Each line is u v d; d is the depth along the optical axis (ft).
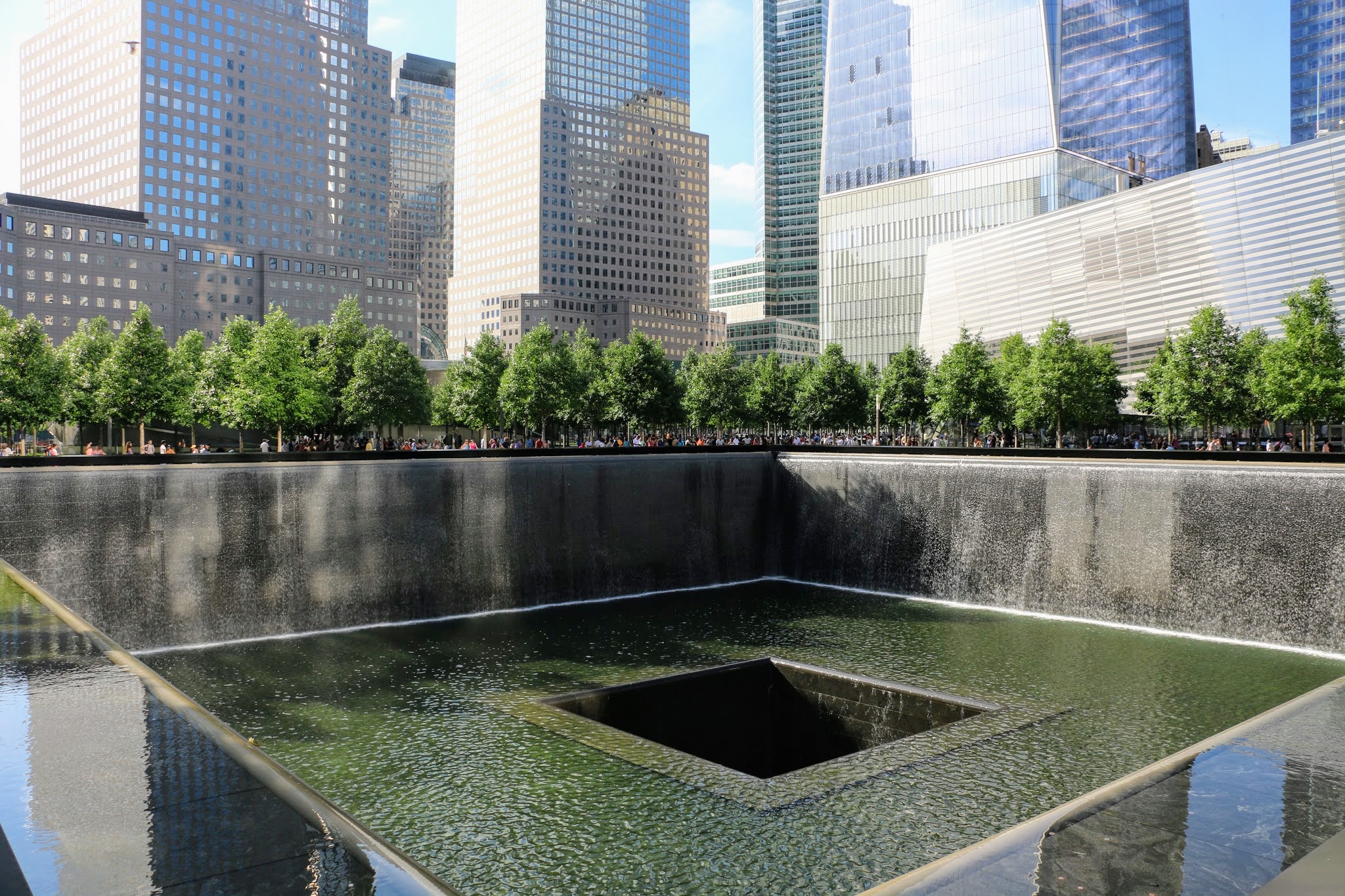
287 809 11.44
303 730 69.21
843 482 140.56
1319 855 10.79
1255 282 223.92
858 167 424.87
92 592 93.09
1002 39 367.66
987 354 220.02
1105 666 88.12
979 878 11.28
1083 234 270.46
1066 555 114.62
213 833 10.50
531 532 123.75
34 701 16.63
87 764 13.17
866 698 82.02
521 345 217.36
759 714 88.84
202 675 85.20
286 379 188.55
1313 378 158.71
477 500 118.93
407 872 9.61
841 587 139.74
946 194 389.60
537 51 652.48
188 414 189.37
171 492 97.66
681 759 63.10
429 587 114.83
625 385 218.59
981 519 123.13
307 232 536.83
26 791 11.91
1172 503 105.40
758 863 48.32
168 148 483.92
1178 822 12.69
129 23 479.41
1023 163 362.94
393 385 212.64
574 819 53.67
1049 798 56.24
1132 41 391.86
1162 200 244.63
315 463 107.14
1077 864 11.48
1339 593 93.45
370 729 69.51
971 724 70.28
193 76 491.72
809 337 640.58
